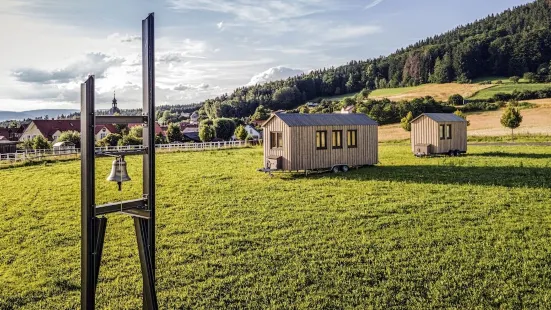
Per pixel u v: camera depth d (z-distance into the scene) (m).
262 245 12.98
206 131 72.50
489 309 9.08
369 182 22.47
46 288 10.47
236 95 194.75
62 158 36.62
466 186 20.55
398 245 12.75
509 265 11.07
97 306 9.55
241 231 14.39
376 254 12.09
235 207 17.53
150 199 7.01
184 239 13.69
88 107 6.18
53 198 20.14
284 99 165.88
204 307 9.41
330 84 177.75
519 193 18.70
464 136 36.19
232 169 28.91
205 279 10.80
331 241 13.09
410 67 164.75
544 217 15.01
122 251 12.82
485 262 11.31
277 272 11.07
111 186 23.22
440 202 17.58
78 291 10.38
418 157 34.34
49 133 76.81
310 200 18.53
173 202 18.70
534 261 11.30
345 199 18.58
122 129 71.31
